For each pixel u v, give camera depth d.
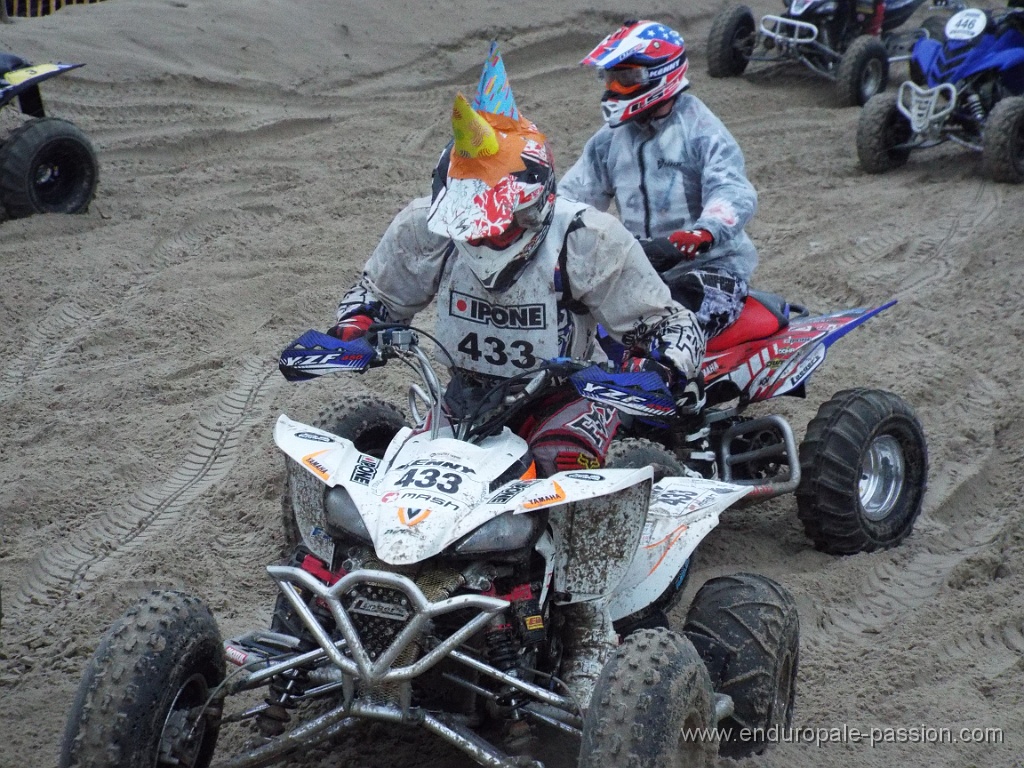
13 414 14.80
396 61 32.44
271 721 7.82
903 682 10.09
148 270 19.66
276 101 29.23
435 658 7.01
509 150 7.96
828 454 11.88
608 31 36.28
